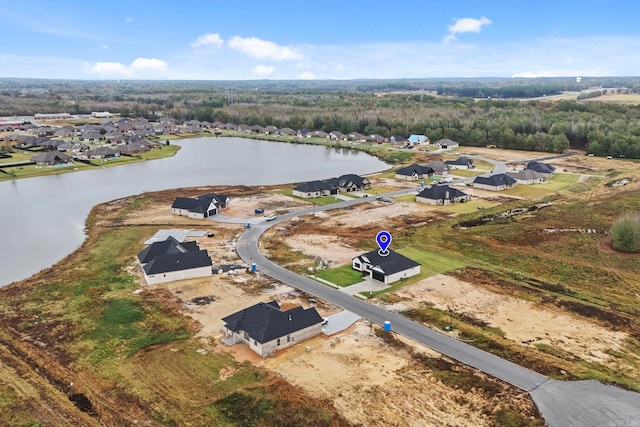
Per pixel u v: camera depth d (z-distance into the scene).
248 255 72.88
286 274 65.56
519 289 60.41
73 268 66.94
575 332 49.72
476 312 54.22
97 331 49.34
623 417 36.56
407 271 64.31
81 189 120.94
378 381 40.91
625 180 130.12
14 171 139.00
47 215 96.56
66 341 47.50
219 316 53.16
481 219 94.94
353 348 46.50
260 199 109.62
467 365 43.53
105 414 36.75
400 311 54.53
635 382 41.16
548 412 37.06
